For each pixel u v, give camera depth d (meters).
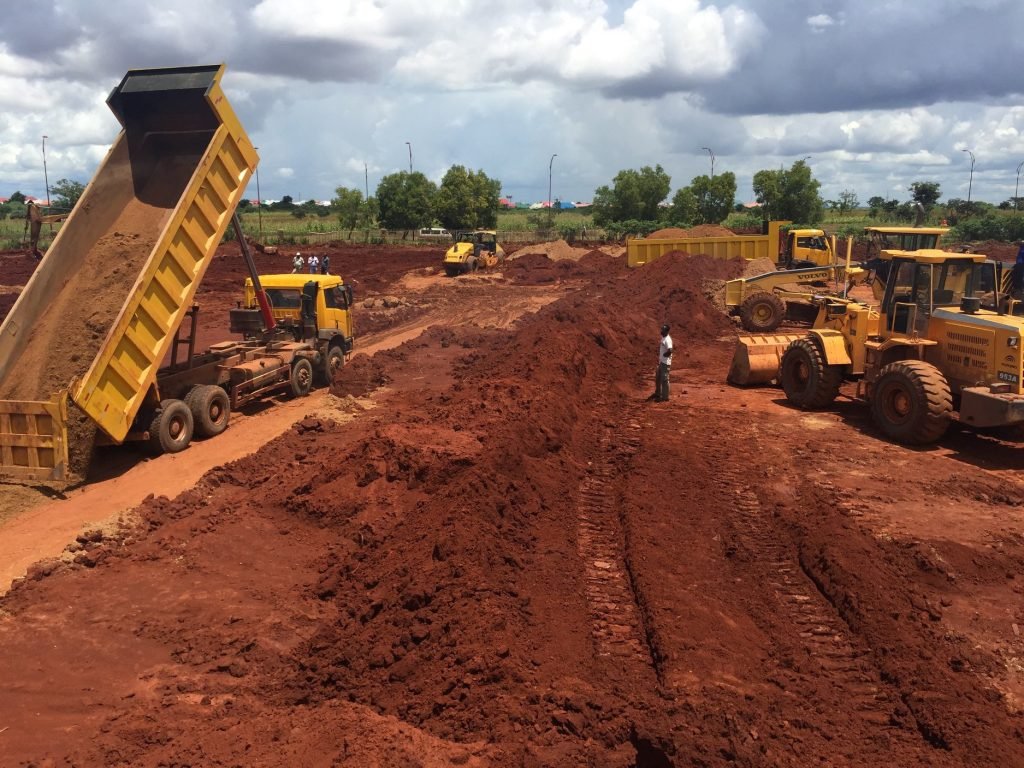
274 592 7.52
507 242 69.06
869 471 10.84
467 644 5.84
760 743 4.86
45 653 6.45
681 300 25.62
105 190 12.44
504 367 15.62
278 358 15.26
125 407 10.94
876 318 13.74
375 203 74.25
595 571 7.73
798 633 6.66
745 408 14.59
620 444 12.07
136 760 4.95
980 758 4.95
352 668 6.00
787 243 30.36
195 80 12.38
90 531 8.63
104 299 11.40
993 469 11.04
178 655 6.45
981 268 12.93
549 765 4.49
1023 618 6.92
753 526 8.91
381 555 7.88
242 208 114.00
